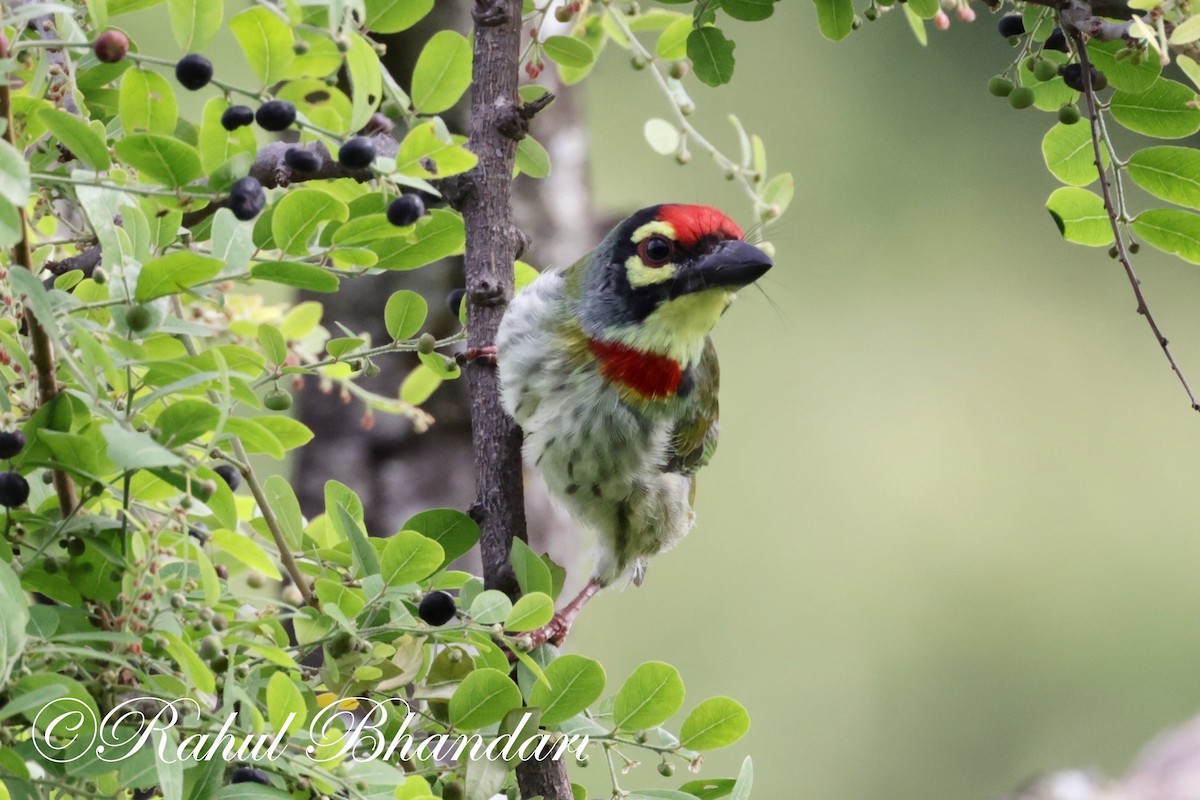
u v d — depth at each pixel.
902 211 22.31
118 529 5.87
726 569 21.36
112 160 6.73
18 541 5.98
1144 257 22.89
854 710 21.09
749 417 22.05
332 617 6.26
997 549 22.14
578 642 18.23
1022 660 21.33
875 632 21.08
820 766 20.45
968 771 20.83
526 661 6.43
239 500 7.65
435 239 6.96
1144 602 21.95
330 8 5.80
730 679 20.64
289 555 6.75
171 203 5.91
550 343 9.59
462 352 8.74
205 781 5.40
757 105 21.78
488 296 8.01
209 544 6.40
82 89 7.17
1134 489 22.44
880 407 22.33
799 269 22.14
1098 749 20.98
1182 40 6.86
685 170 20.03
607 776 16.42
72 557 5.86
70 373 6.18
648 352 9.68
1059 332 22.73
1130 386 22.50
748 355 22.20
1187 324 22.64
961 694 21.05
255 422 5.86
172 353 6.78
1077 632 21.42
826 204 22.12
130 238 6.21
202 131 6.05
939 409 22.09
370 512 12.16
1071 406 22.27
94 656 5.23
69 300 5.80
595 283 9.73
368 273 6.97
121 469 5.79
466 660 6.55
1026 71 8.48
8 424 5.75
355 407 12.23
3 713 4.74
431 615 6.50
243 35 6.05
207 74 5.88
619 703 6.66
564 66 9.29
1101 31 7.59
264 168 7.78
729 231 9.80
